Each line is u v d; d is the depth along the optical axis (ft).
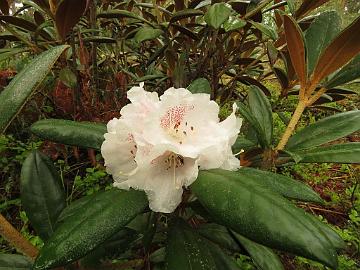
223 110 2.07
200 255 0.72
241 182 0.61
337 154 0.85
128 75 1.97
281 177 0.77
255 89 1.05
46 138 0.86
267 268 0.84
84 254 0.59
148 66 1.97
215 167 0.65
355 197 1.81
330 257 0.50
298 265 1.38
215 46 1.77
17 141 1.74
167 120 0.69
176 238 0.75
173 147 0.63
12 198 1.65
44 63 0.75
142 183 0.65
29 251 0.73
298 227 0.53
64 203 0.91
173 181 0.66
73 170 1.75
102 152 0.70
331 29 1.03
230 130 0.68
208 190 0.62
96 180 1.57
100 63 2.01
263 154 0.94
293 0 1.30
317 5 1.40
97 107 1.70
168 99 0.69
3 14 1.49
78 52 1.94
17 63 2.10
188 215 1.06
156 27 1.58
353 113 0.96
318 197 0.74
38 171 0.92
